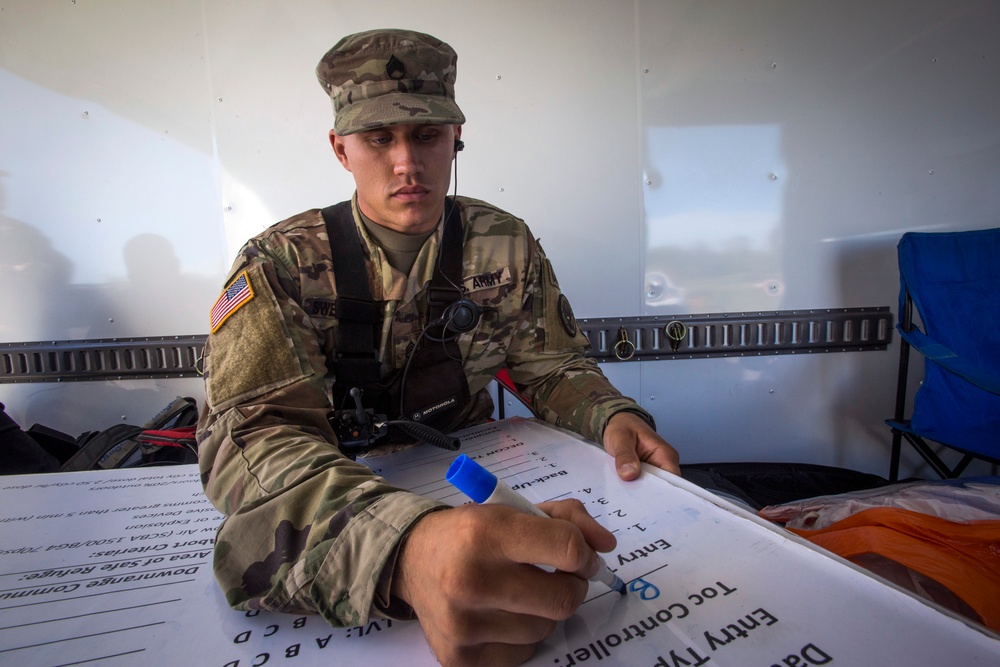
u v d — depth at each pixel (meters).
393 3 1.51
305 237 0.81
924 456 1.55
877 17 1.62
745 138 1.64
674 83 1.60
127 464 1.31
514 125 1.58
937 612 0.37
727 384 1.72
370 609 0.39
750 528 0.51
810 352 1.74
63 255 1.56
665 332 1.68
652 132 1.61
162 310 1.59
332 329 0.81
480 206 1.00
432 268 0.87
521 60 1.55
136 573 0.52
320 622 0.43
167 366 1.60
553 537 0.32
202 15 1.49
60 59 1.48
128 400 1.62
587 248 1.63
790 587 0.41
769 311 1.70
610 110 1.59
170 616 0.44
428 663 0.38
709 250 1.67
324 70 0.75
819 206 1.68
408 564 0.38
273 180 1.56
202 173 1.55
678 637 0.37
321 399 0.71
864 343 1.74
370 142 0.73
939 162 1.70
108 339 1.59
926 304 1.52
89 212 1.54
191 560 0.54
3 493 0.74
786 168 1.66
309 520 0.47
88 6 1.47
